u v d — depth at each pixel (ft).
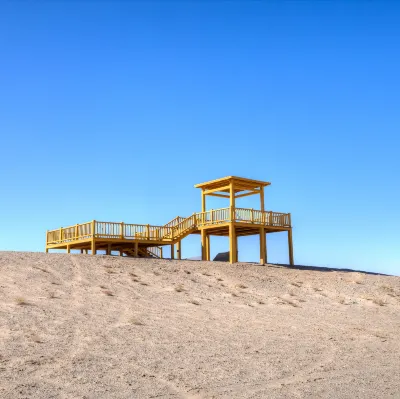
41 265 78.07
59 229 110.63
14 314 47.96
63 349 36.24
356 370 34.24
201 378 30.30
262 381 30.12
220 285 80.59
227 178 108.37
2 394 24.97
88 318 49.49
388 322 61.36
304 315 63.26
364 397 26.78
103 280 73.41
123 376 29.91
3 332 40.47
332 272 103.60
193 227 114.01
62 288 65.36
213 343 42.34
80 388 26.86
